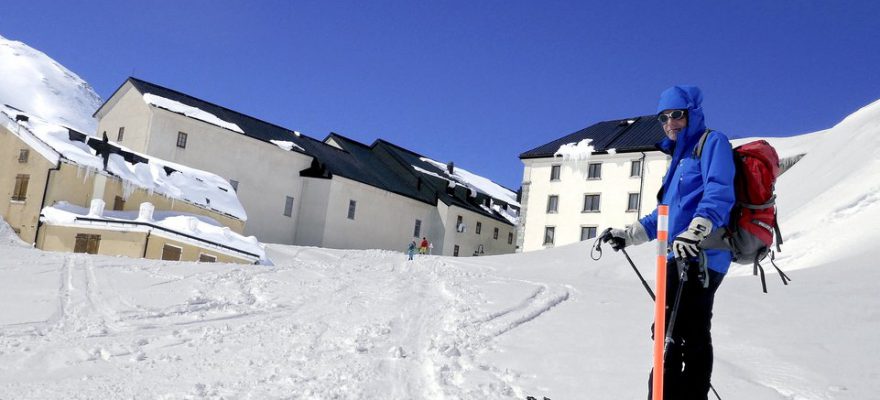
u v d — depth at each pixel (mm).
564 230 48625
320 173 50688
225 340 7559
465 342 6977
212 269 13930
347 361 6301
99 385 5469
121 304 9805
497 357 6145
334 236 50062
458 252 58281
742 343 5984
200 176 40688
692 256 3020
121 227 29828
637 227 3680
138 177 35188
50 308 9148
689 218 3357
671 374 3311
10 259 13273
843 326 6453
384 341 7375
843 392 4352
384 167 60469
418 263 23266
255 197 48156
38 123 34250
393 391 5199
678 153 3502
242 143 47625
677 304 3164
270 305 10336
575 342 6645
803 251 14969
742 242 3230
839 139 25672
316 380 5566
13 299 9531
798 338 6031
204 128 45688
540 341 6824
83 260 14008
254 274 13625
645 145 46312
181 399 5016
